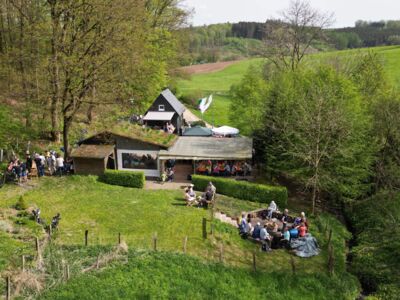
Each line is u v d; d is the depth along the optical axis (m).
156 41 59.56
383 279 23.56
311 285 22.25
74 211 27.94
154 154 37.09
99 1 34.00
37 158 33.84
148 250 22.58
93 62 35.00
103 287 18.53
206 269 21.59
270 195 33.03
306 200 35.69
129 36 36.78
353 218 32.91
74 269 19.58
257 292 20.88
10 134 38.66
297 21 57.81
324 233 28.86
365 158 32.91
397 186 33.53
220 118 70.31
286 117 36.56
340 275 23.86
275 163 36.06
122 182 34.34
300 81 40.06
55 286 18.17
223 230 26.66
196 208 29.91
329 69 39.09
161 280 19.89
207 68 127.62
